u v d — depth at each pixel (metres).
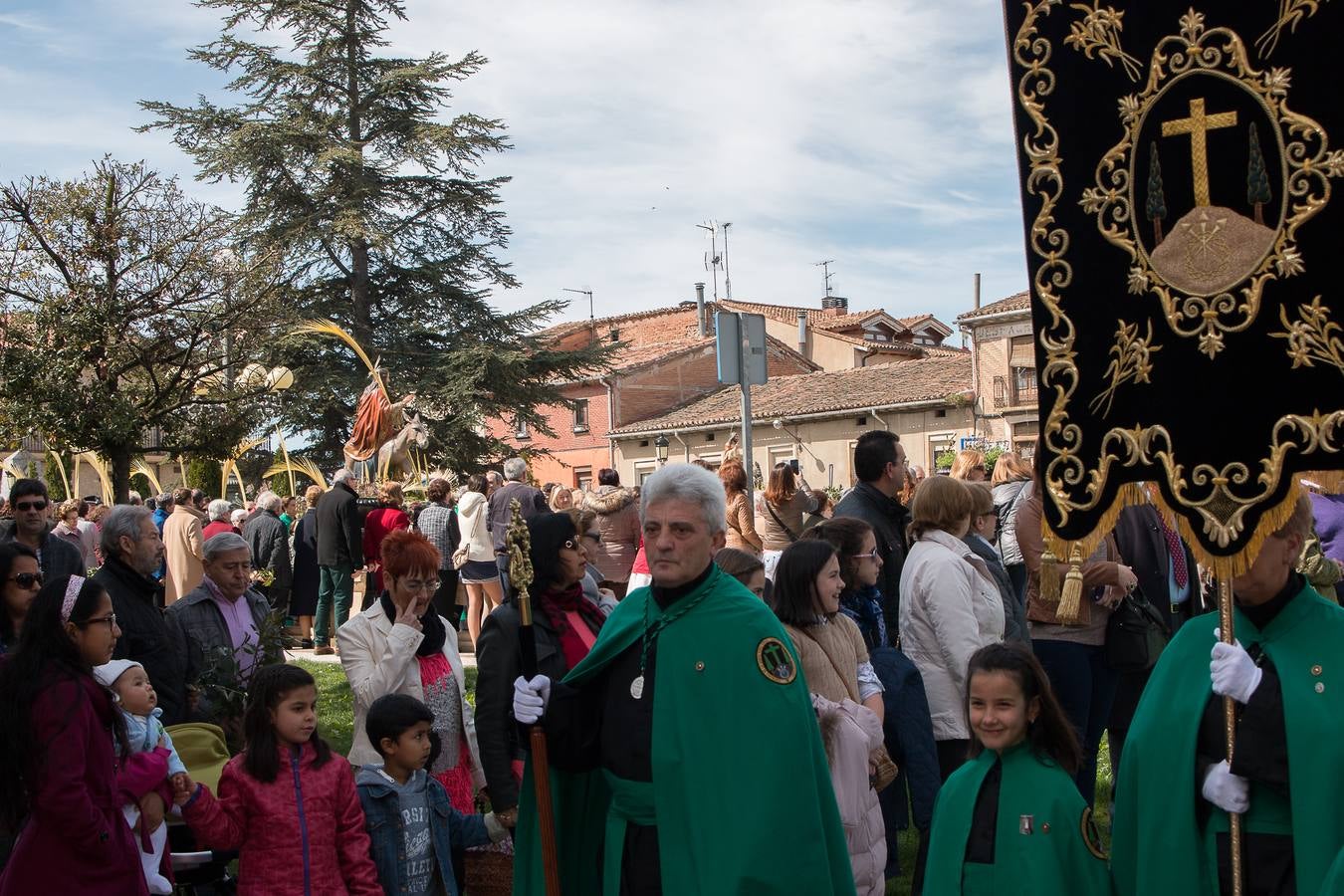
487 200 36.59
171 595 12.38
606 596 8.53
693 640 3.70
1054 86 3.72
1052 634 6.16
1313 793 3.13
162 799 4.66
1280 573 3.38
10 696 4.24
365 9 35.94
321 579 14.25
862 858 4.96
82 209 18.50
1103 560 6.23
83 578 4.41
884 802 6.02
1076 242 3.69
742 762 3.56
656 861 3.69
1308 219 3.32
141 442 19.89
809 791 3.59
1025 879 3.98
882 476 6.70
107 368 18.69
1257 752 3.21
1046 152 3.74
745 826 3.50
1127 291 3.61
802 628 5.21
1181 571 6.66
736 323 9.15
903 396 39.62
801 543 5.30
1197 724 3.43
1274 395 3.36
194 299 19.45
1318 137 3.31
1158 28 3.55
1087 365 3.68
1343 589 7.02
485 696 4.92
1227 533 3.38
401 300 36.34
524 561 4.00
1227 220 3.44
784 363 49.47
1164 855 3.43
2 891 4.23
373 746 5.14
